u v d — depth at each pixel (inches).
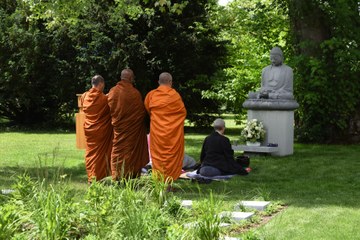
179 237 190.4
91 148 394.6
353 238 236.2
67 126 1152.8
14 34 1026.1
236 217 265.7
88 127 393.1
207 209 228.5
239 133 962.1
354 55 681.6
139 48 941.2
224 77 932.6
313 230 249.9
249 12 830.5
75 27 957.2
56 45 1022.4
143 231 201.6
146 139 384.2
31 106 1132.5
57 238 201.0
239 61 937.5
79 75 1008.2
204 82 993.5
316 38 710.5
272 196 339.3
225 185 381.7
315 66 681.0
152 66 979.9
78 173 454.9
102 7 971.9
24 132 1023.6
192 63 970.1
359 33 699.4
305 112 703.1
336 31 704.4
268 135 564.1
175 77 982.4
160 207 253.9
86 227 214.8
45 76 1053.2
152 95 365.7
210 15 1010.1
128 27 937.5
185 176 418.9
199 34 1005.8
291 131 573.9
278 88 576.1
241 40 933.8
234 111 902.4
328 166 480.1
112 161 377.4
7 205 218.8
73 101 1061.8
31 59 1030.4
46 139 832.3
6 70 1050.7
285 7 765.9
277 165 486.3
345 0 693.9
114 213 218.8
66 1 586.6
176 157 357.7
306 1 705.6
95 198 236.1
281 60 583.2
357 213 287.4
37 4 634.8
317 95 682.8
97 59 962.1
